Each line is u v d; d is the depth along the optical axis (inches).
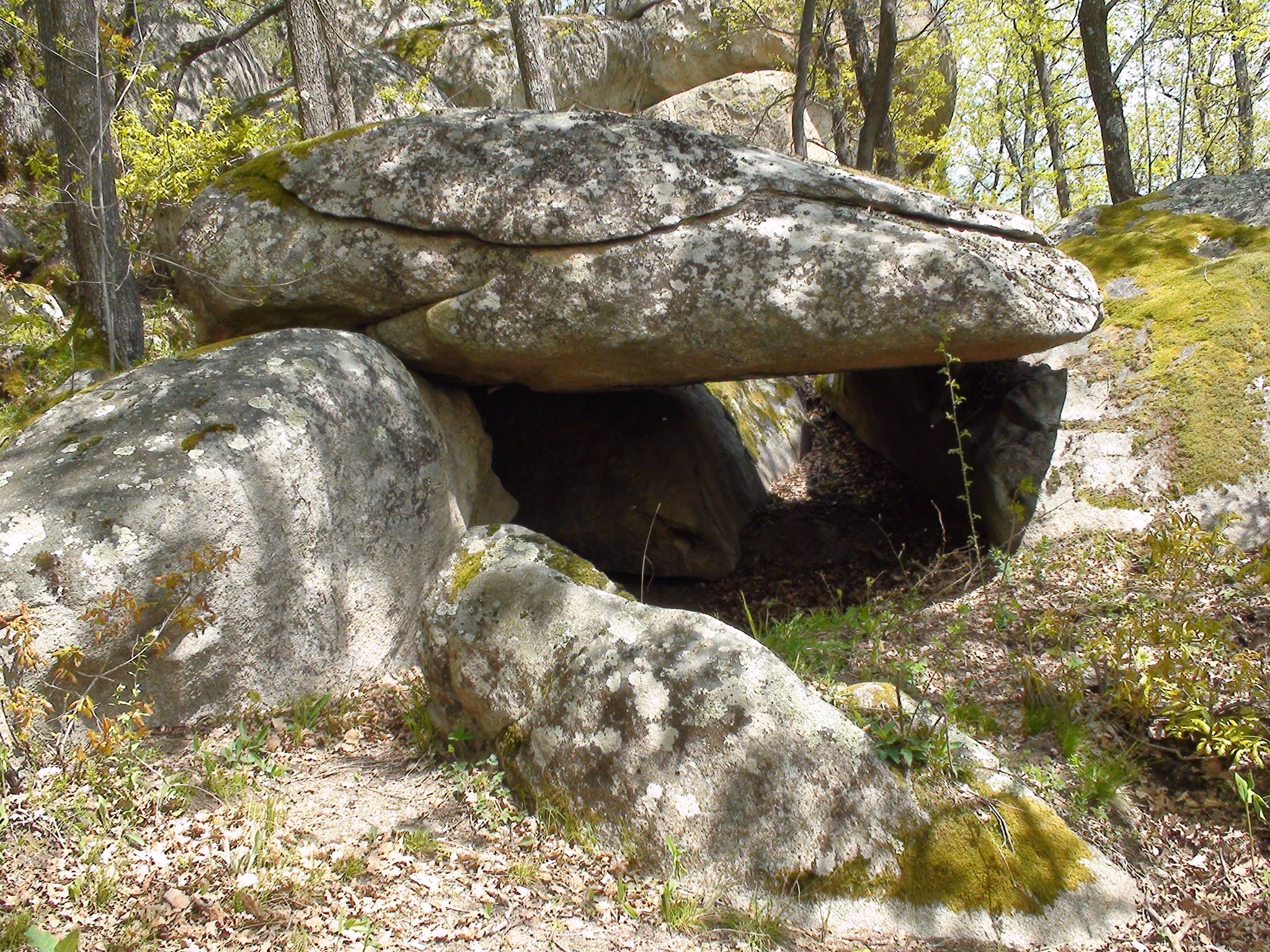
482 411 282.0
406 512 187.5
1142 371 245.3
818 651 189.6
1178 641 161.3
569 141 206.1
